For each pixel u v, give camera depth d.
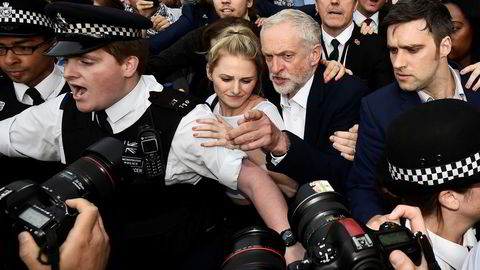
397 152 1.50
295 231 1.47
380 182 1.69
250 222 2.15
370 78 3.08
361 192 2.18
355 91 2.45
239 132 1.88
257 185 1.90
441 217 1.50
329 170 2.16
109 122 1.92
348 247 1.20
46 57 2.33
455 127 1.43
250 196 1.93
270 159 2.11
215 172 1.92
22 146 2.10
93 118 1.96
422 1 2.02
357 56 3.06
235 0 3.43
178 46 3.18
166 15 4.42
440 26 2.02
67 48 1.77
